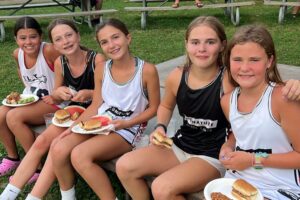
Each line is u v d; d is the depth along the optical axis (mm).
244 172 1975
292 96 1803
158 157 2234
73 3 8266
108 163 2512
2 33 6953
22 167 2604
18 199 2766
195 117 2256
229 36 6449
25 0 8195
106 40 2521
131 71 2582
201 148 2246
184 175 2057
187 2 9328
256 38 1848
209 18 2189
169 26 7512
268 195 1864
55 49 3064
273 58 1931
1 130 2998
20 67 3250
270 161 1880
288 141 1913
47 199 2779
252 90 1947
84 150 2324
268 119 1884
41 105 3018
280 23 7148
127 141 2520
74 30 2840
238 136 2012
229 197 1856
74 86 2973
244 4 7062
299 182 1895
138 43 6438
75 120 2744
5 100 3053
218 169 2158
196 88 2213
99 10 7902
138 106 2609
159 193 2002
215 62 2211
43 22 8562
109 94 2652
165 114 2447
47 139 2648
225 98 2080
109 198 2363
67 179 2443
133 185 2215
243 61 1884
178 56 5570
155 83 2570
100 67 2691
